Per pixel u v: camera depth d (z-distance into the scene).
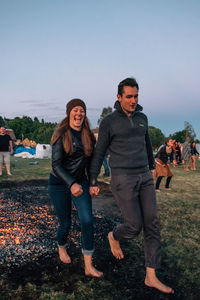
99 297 2.01
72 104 2.27
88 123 2.37
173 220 4.04
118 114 2.25
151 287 2.16
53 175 2.35
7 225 3.41
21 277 2.25
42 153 18.17
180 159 14.82
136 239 3.18
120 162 2.21
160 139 61.41
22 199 5.07
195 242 3.16
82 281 2.22
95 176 2.33
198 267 2.54
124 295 2.05
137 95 2.17
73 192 2.10
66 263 2.51
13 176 8.39
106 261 2.59
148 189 2.23
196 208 4.81
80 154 2.28
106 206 4.82
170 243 3.11
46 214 4.05
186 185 7.49
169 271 2.45
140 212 2.17
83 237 2.26
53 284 2.17
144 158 2.28
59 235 2.46
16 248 2.76
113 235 2.44
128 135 2.19
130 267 2.49
